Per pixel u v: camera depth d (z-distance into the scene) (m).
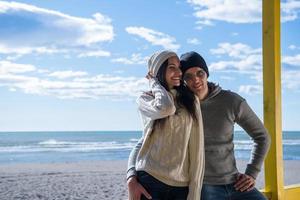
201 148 2.10
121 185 11.86
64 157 15.04
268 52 3.22
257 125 2.37
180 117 2.04
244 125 2.38
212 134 2.32
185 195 2.06
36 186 12.13
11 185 12.22
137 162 2.10
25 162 14.56
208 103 2.34
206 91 2.35
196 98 2.13
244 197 2.35
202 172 2.11
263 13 3.27
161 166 2.02
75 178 12.47
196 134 2.09
